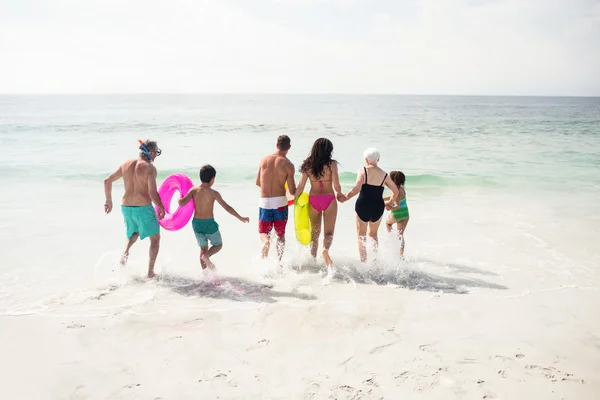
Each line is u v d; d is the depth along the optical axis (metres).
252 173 11.74
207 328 3.87
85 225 7.10
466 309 4.30
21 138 18.67
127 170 5.01
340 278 5.10
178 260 5.64
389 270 5.30
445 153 15.82
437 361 3.36
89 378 3.11
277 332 3.80
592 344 3.64
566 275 5.21
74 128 23.33
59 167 12.10
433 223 7.52
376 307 4.33
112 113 41.59
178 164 13.16
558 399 2.90
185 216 5.20
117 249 6.02
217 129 24.34
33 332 3.76
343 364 3.31
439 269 5.42
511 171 12.37
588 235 6.79
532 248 6.20
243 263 5.54
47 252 5.84
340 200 5.40
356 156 15.39
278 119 34.41
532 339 3.72
